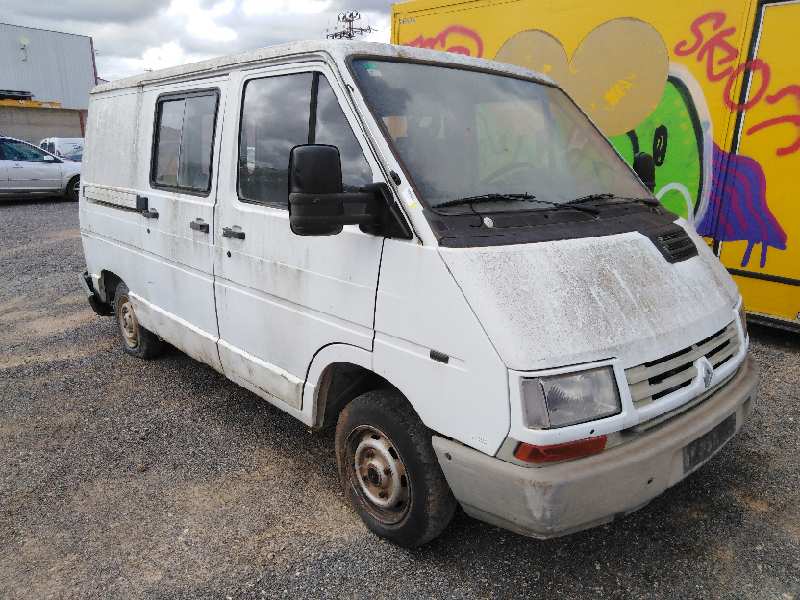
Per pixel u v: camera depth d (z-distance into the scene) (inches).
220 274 153.0
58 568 119.3
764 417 169.0
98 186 214.7
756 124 212.5
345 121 117.7
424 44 309.7
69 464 155.6
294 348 133.4
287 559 120.5
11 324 267.9
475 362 95.1
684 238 127.4
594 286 101.3
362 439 123.7
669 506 133.0
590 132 153.0
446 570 116.4
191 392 196.9
